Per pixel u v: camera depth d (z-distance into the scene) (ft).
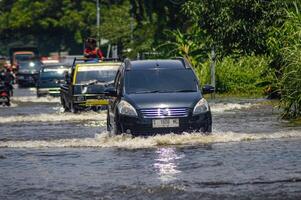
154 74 101.55
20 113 155.63
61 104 180.04
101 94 151.33
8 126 123.54
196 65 219.20
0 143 94.02
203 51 219.20
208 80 209.05
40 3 546.67
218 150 80.12
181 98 94.43
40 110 165.99
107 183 61.16
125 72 102.01
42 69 238.89
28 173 67.77
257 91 201.77
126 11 323.57
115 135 95.81
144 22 292.81
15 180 63.93
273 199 53.11
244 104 160.04
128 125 92.84
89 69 154.61
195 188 57.72
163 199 54.19
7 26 561.84
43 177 65.21
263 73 163.94
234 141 88.48
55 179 63.98
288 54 120.57
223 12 152.05
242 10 151.84
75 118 137.90
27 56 455.22
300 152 76.59
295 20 137.49
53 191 58.34
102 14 450.71
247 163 69.82
